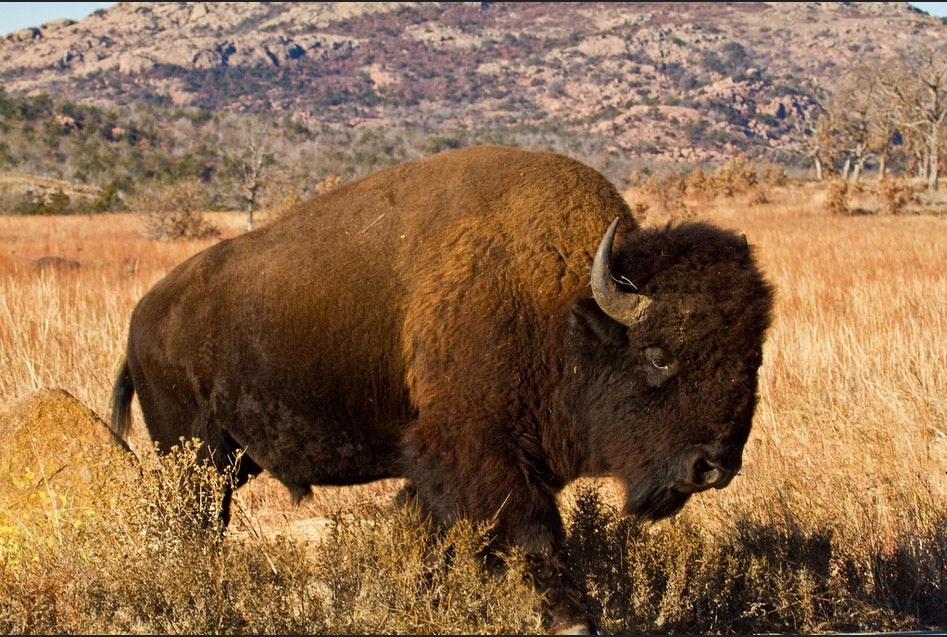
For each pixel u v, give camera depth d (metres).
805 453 26.08
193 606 15.62
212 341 20.09
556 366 17.08
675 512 16.84
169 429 21.33
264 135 186.75
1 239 145.88
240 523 20.61
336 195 20.00
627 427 16.41
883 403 30.00
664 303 15.95
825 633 17.80
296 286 19.00
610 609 17.77
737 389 15.77
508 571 15.90
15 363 36.56
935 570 19.92
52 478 20.06
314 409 18.91
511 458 16.92
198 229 150.62
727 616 18.30
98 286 66.38
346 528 17.84
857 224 150.12
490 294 17.20
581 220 17.73
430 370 17.31
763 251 93.94
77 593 15.87
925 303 48.56
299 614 15.78
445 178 18.83
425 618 15.38
